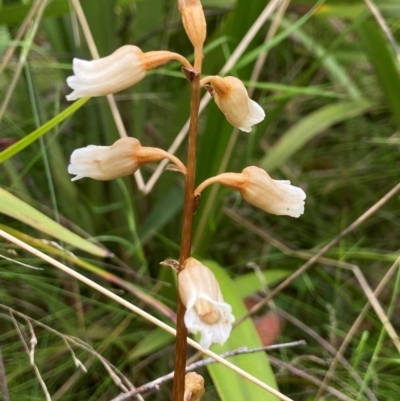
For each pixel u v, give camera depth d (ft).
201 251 1.42
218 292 0.87
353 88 1.64
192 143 0.89
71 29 1.41
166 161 1.32
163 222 1.43
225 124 1.30
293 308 1.48
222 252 1.63
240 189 0.91
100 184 1.48
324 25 1.83
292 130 1.52
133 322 1.32
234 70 1.36
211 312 0.86
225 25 1.43
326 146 1.90
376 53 1.36
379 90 1.76
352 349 1.32
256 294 1.48
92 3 1.30
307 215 1.73
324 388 1.18
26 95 1.46
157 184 1.54
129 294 1.35
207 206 1.35
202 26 0.88
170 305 1.32
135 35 1.51
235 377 1.11
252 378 1.05
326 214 1.78
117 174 0.91
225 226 1.66
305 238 1.71
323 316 1.44
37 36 1.64
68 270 1.05
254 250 1.65
